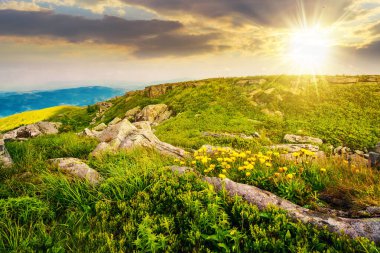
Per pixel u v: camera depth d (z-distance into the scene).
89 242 3.90
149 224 4.10
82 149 10.12
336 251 3.35
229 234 3.71
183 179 5.64
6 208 4.57
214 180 5.55
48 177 5.86
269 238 3.66
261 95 31.53
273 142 20.31
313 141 20.22
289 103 29.48
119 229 4.34
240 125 24.55
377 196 4.94
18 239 3.90
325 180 6.02
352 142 20.06
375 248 3.27
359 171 6.77
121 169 6.28
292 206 4.55
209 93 36.69
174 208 4.61
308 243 3.59
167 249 3.62
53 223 4.50
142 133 11.37
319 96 30.02
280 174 5.74
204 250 3.64
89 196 5.31
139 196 5.05
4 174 6.91
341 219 4.08
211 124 25.59
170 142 17.14
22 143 10.69
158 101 43.66
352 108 26.94
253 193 4.91
